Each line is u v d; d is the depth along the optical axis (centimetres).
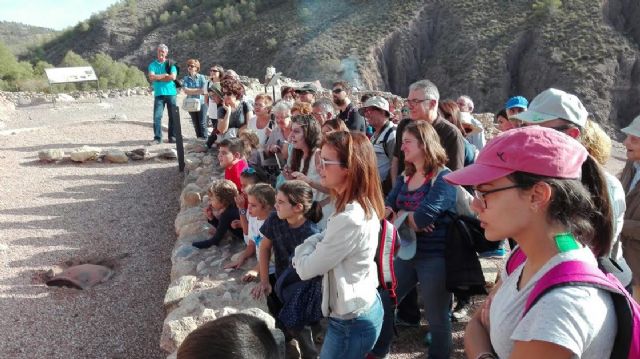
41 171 895
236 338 120
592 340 122
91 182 839
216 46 8062
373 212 241
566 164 134
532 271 140
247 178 450
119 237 626
